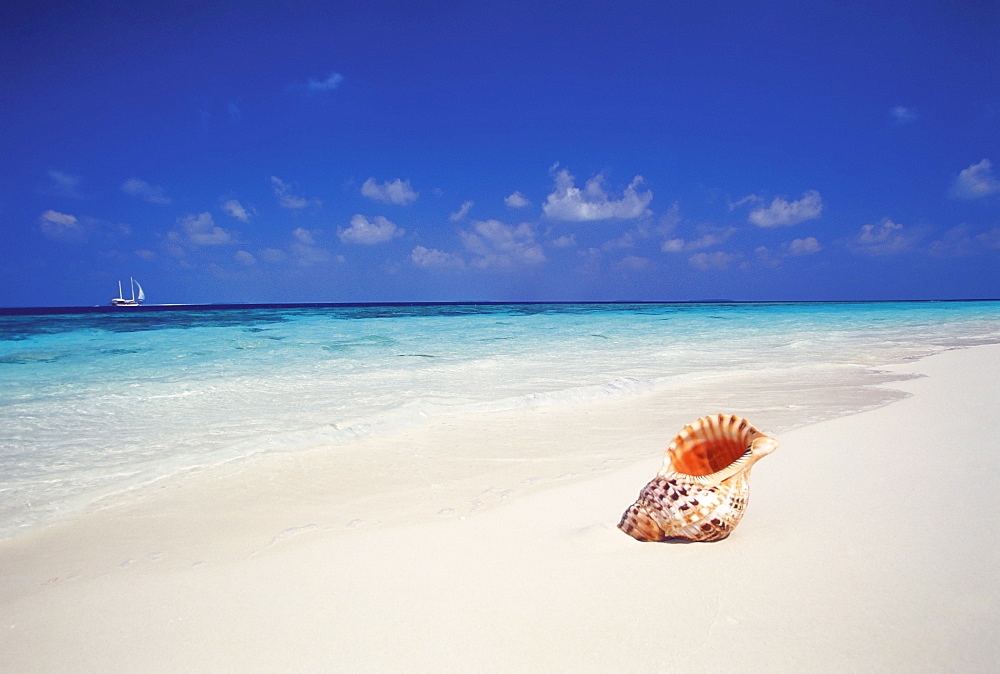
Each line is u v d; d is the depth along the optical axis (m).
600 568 2.69
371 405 7.29
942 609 2.18
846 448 4.81
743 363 11.30
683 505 2.89
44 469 4.89
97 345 14.94
